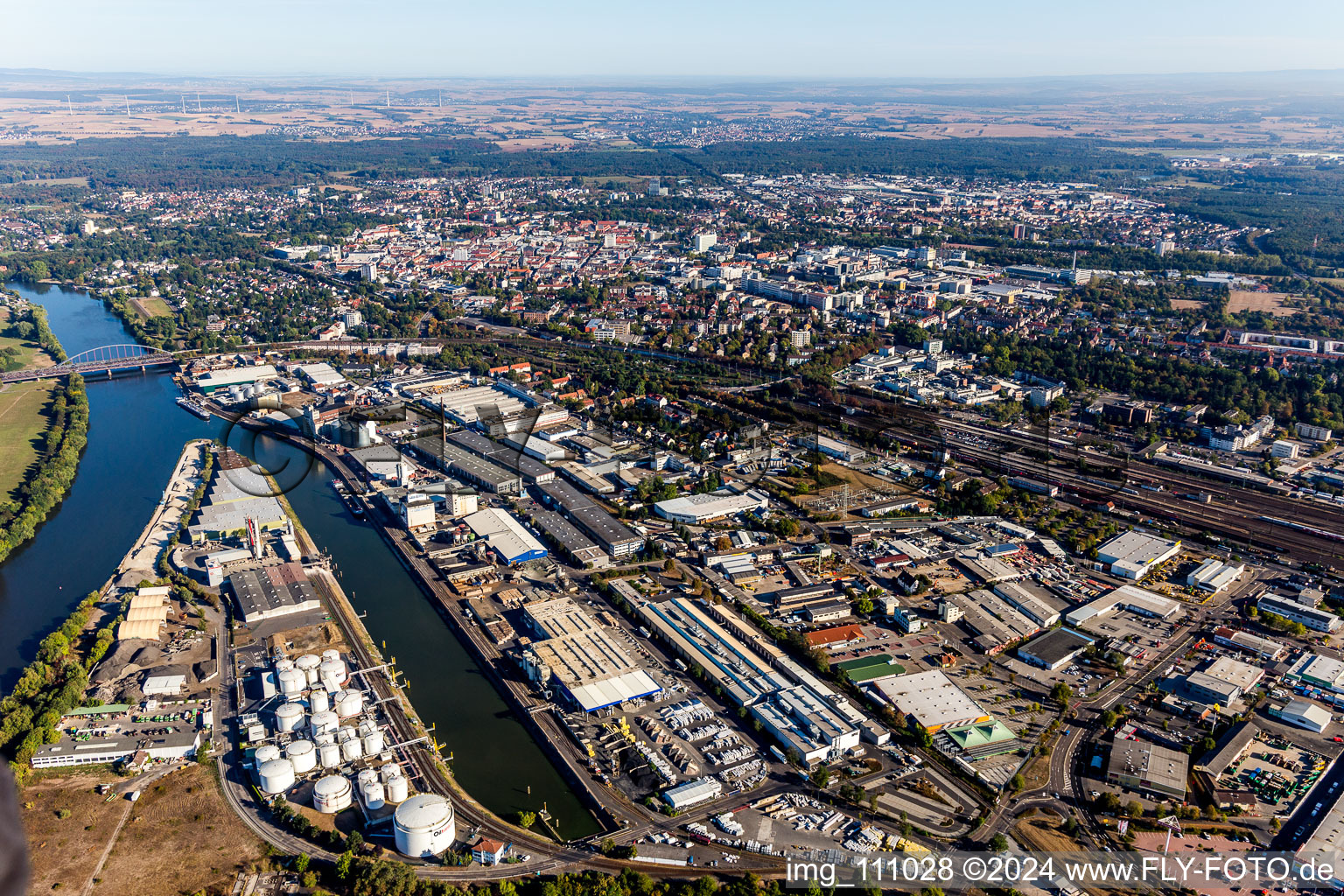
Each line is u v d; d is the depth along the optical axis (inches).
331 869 7559.1
